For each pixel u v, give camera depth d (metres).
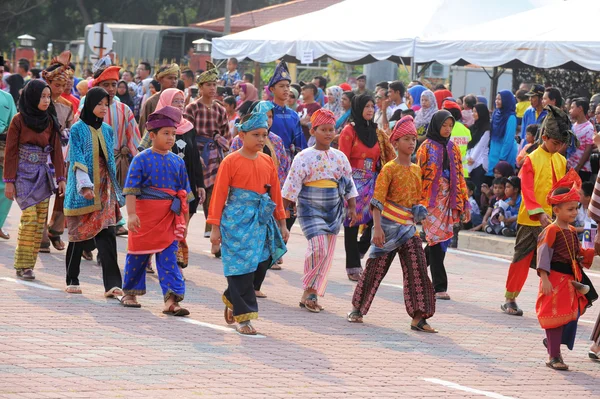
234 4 78.81
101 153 12.26
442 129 13.63
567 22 22.14
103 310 11.57
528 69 31.53
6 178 13.10
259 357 9.88
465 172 20.20
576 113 18.56
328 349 10.47
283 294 13.56
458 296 14.27
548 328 10.31
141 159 11.45
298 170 12.31
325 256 12.33
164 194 11.52
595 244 10.61
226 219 10.88
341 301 13.31
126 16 77.81
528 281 15.82
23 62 32.16
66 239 17.19
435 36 24.61
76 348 9.69
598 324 10.85
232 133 22.02
